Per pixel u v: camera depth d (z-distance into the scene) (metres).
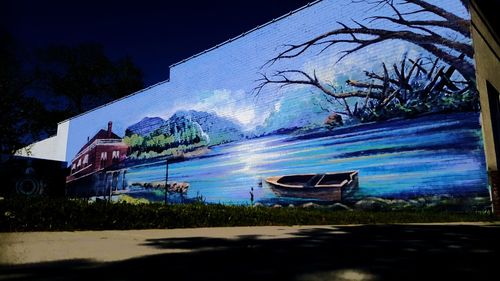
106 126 24.91
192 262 3.32
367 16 12.55
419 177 10.74
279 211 8.85
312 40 14.09
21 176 16.92
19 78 15.44
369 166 11.89
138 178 21.70
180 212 7.06
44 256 3.43
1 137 16.00
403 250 4.08
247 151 15.83
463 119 10.12
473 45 10.15
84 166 26.27
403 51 11.53
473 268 3.16
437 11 10.96
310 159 13.54
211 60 18.33
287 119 14.51
